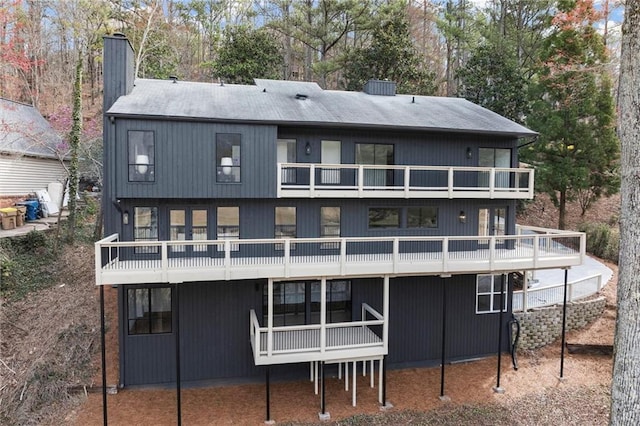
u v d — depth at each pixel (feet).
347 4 89.35
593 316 54.85
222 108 42.42
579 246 44.91
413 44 102.63
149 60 87.81
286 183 43.86
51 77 101.40
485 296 49.34
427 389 42.11
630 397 24.64
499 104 85.25
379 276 39.45
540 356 49.47
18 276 51.42
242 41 90.58
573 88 75.51
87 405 37.65
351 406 38.55
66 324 46.26
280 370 43.55
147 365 40.68
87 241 64.69
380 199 46.14
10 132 66.44
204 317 41.57
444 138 48.39
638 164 24.76
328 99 52.49
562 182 75.82
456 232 48.55
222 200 41.88
